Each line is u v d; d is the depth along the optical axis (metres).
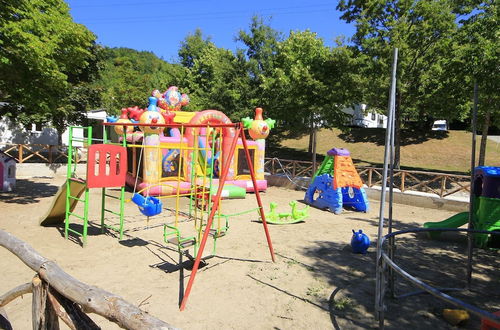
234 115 26.23
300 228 9.23
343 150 11.52
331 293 5.20
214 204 5.05
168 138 13.18
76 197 7.65
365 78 16.67
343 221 10.23
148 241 7.46
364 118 37.41
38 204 10.57
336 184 11.20
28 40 8.96
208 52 33.41
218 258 6.58
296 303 4.85
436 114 20.30
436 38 16.47
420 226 9.83
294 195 14.77
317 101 18.23
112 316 2.00
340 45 17.72
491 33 10.32
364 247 7.08
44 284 2.62
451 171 21.23
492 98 13.76
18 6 9.30
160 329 1.77
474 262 6.89
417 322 4.42
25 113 20.52
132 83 39.78
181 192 13.09
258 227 9.14
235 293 5.09
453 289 5.38
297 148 31.09
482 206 8.01
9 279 5.20
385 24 16.14
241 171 14.88
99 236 7.72
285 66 24.11
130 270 5.82
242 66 27.56
